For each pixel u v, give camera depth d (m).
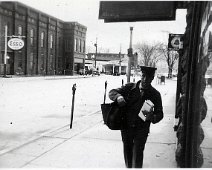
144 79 4.29
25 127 8.72
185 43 5.12
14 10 42.56
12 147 6.23
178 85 7.91
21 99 15.81
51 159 5.40
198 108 4.34
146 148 6.29
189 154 4.23
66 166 4.98
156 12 3.69
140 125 4.34
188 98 4.30
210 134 7.61
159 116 4.32
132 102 4.34
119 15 3.77
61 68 61.84
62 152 5.88
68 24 61.75
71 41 61.94
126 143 4.48
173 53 64.81
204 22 4.11
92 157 5.57
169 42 10.41
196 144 4.30
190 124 4.18
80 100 16.64
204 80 5.09
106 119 4.36
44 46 53.16
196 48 4.02
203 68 4.82
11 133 7.89
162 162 5.31
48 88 24.20
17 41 36.56
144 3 3.72
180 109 5.51
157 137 7.30
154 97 4.36
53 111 12.11
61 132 7.84
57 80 39.25
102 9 3.82
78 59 66.06
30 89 22.42
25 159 5.38
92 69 70.81
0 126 8.77
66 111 12.27
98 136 7.32
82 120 9.93
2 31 40.59
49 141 6.79
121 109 4.32
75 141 6.79
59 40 60.41
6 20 41.41
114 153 5.85
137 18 3.87
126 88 4.48
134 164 4.40
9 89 21.52
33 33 49.03
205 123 9.20
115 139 7.01
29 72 48.12
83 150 6.04
